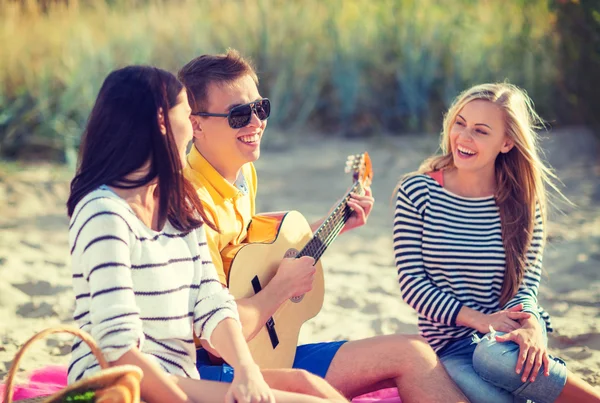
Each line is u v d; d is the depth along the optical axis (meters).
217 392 2.48
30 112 9.10
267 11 10.95
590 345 4.20
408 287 3.26
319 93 10.53
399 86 10.36
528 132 3.36
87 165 2.46
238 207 3.23
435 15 10.77
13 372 2.14
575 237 6.18
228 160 3.16
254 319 2.90
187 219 2.61
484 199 3.37
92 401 2.12
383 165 8.77
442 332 3.27
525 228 3.34
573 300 4.86
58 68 9.55
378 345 2.99
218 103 3.11
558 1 9.43
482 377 3.00
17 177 7.90
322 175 8.41
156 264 2.48
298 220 3.43
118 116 2.45
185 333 2.56
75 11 10.59
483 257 3.29
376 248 6.05
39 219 6.63
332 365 3.02
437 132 10.09
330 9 10.83
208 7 11.24
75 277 2.41
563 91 9.57
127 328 2.31
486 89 3.38
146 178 2.47
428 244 3.31
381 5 10.91
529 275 3.35
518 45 9.99
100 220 2.37
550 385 2.96
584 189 7.59
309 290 3.11
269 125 10.33
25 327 4.32
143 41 10.30
